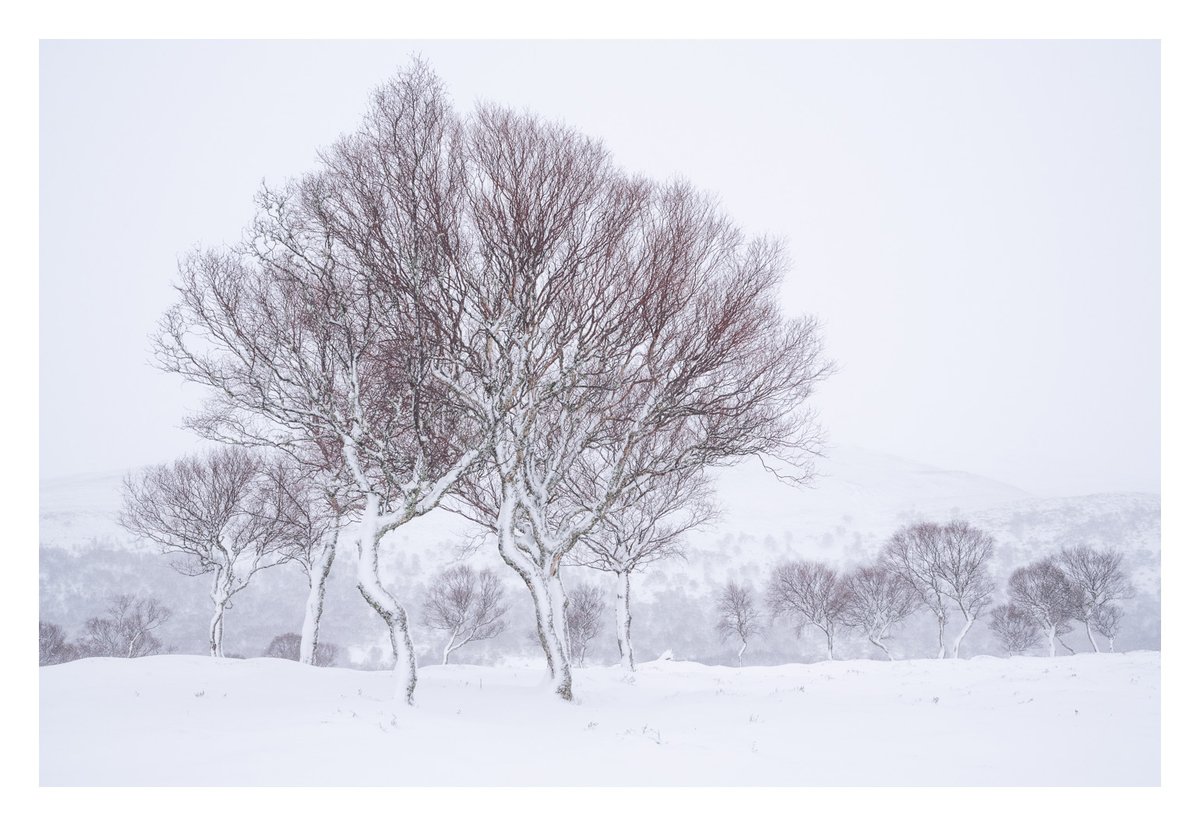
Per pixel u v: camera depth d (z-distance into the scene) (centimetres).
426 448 1680
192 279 1666
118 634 6519
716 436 1922
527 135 1566
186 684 1571
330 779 843
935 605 6475
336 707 1304
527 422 1705
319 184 1527
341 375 1673
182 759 896
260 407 1661
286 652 6800
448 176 1529
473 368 1611
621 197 1658
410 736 1053
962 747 1133
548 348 1739
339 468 2070
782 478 2144
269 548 3434
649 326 1700
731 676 2731
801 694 1895
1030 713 1405
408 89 1504
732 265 1816
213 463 3294
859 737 1221
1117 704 1472
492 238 1555
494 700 1647
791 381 1986
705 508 3484
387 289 1500
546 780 898
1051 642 6500
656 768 986
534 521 1812
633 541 3067
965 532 6512
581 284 1667
